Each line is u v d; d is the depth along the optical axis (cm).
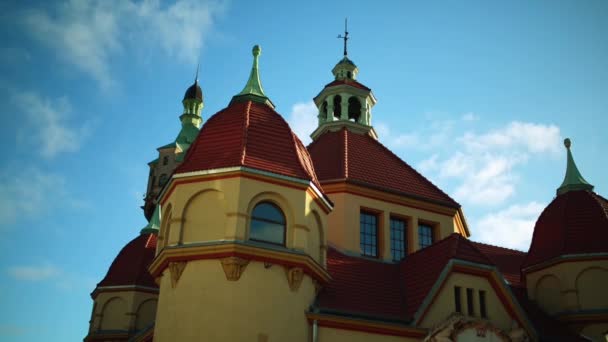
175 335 1938
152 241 3750
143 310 3450
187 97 6519
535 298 2923
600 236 2806
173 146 5962
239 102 2538
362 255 2680
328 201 2358
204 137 2314
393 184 2933
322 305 2148
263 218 2094
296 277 2038
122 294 3462
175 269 2023
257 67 2675
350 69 3834
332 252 2509
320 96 3712
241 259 1967
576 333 2670
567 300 2733
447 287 2266
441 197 3023
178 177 2145
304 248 2089
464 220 3120
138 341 2647
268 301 1969
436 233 2917
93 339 3366
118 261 3647
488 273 2345
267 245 2041
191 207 2119
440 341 2089
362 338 2108
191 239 2059
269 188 2116
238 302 1930
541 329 2591
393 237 2812
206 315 1923
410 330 2152
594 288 2712
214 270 1977
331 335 2077
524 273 3027
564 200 3075
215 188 2094
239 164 2094
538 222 3139
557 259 2812
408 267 2517
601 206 2941
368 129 3528
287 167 2206
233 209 2030
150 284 3506
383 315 2220
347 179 2764
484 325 2145
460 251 2350
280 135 2333
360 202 2772
